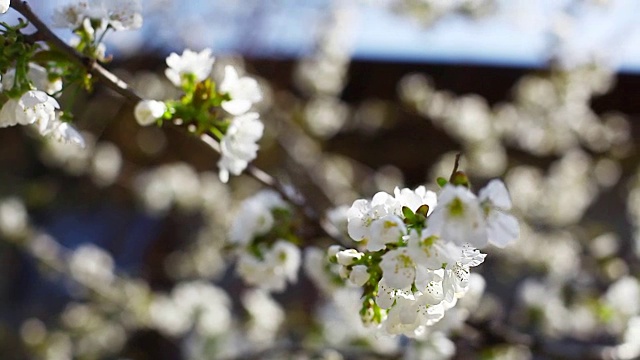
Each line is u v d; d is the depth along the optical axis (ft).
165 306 14.85
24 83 4.84
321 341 10.44
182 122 5.56
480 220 3.47
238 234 7.02
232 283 18.56
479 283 7.04
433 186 17.95
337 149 20.84
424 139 20.26
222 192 17.78
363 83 20.53
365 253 4.32
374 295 4.28
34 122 4.94
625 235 18.93
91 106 18.01
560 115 17.15
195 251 18.12
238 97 5.64
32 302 21.74
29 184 20.79
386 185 18.10
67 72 5.33
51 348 16.51
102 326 16.79
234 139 5.65
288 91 19.98
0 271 21.84
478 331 8.31
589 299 12.30
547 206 17.13
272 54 20.25
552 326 12.12
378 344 9.68
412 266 3.78
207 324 12.71
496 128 17.69
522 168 18.58
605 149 18.47
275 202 7.08
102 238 22.99
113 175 18.07
